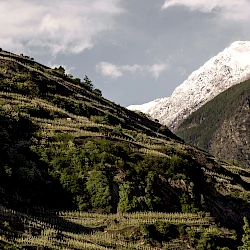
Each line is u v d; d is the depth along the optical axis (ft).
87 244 132.57
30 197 168.45
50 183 181.16
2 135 199.31
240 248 178.70
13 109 241.76
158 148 243.19
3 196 155.33
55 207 173.88
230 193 237.86
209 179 238.89
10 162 177.78
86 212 175.11
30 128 222.07
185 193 202.59
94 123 273.33
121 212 178.70
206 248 168.25
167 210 190.60
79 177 186.80
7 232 119.85
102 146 208.74
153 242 162.20
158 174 205.67
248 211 228.22
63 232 140.36
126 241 157.48
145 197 188.24
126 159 208.95
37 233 129.18
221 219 205.26
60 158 194.90
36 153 196.24
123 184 188.03
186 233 171.42
